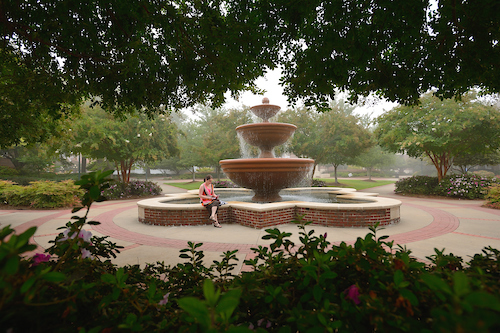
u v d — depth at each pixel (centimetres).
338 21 270
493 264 157
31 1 289
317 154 2644
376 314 92
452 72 295
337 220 755
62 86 396
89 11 304
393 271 122
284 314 120
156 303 117
